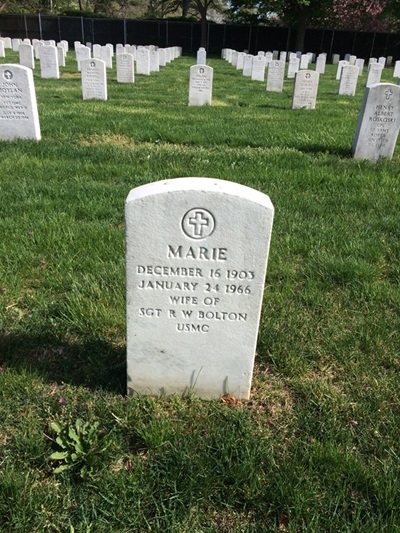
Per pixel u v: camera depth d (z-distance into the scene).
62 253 1.82
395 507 0.95
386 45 18.44
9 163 2.79
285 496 0.97
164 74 9.94
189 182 1.04
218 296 1.11
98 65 5.39
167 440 1.10
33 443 1.06
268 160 3.12
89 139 3.55
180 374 1.21
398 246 1.98
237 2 17.47
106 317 1.47
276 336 1.43
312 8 16.86
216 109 5.20
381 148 3.35
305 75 5.50
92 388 1.25
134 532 0.93
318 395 1.25
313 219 2.24
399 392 1.27
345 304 1.62
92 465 1.02
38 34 18.39
